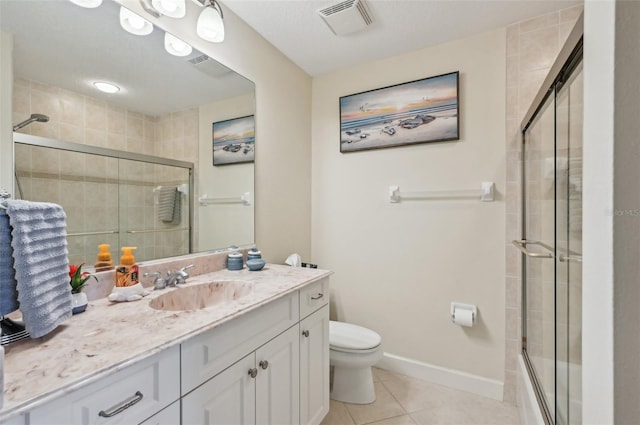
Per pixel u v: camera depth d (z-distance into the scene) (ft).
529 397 4.61
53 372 2.00
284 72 6.92
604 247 1.36
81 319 2.92
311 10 5.45
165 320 2.91
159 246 4.43
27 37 3.18
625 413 1.28
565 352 3.44
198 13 4.94
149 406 2.38
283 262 6.91
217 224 5.33
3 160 3.00
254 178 6.09
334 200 7.71
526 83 5.68
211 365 2.93
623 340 1.29
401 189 6.88
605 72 1.36
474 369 6.15
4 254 2.27
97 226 3.73
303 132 7.67
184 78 4.77
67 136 3.48
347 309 7.55
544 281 4.54
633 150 1.28
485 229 6.07
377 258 7.18
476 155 6.12
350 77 7.50
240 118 5.75
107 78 3.85
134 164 4.14
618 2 1.30
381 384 6.44
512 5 5.29
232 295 4.45
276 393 3.86
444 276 6.46
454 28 5.93
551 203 4.08
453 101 6.25
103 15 3.81
